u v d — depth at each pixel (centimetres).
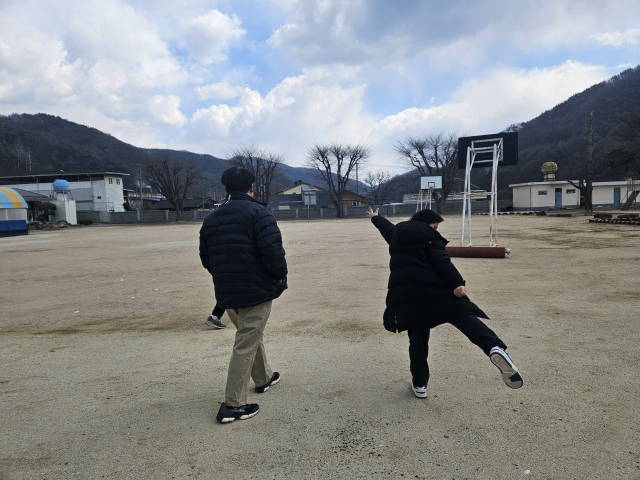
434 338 405
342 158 5144
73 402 296
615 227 1703
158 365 367
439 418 254
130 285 795
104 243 1906
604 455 211
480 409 263
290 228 2772
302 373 335
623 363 329
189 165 5794
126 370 358
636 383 293
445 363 341
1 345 443
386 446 226
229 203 269
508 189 7362
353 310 536
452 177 4869
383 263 948
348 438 236
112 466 216
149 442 238
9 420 270
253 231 259
